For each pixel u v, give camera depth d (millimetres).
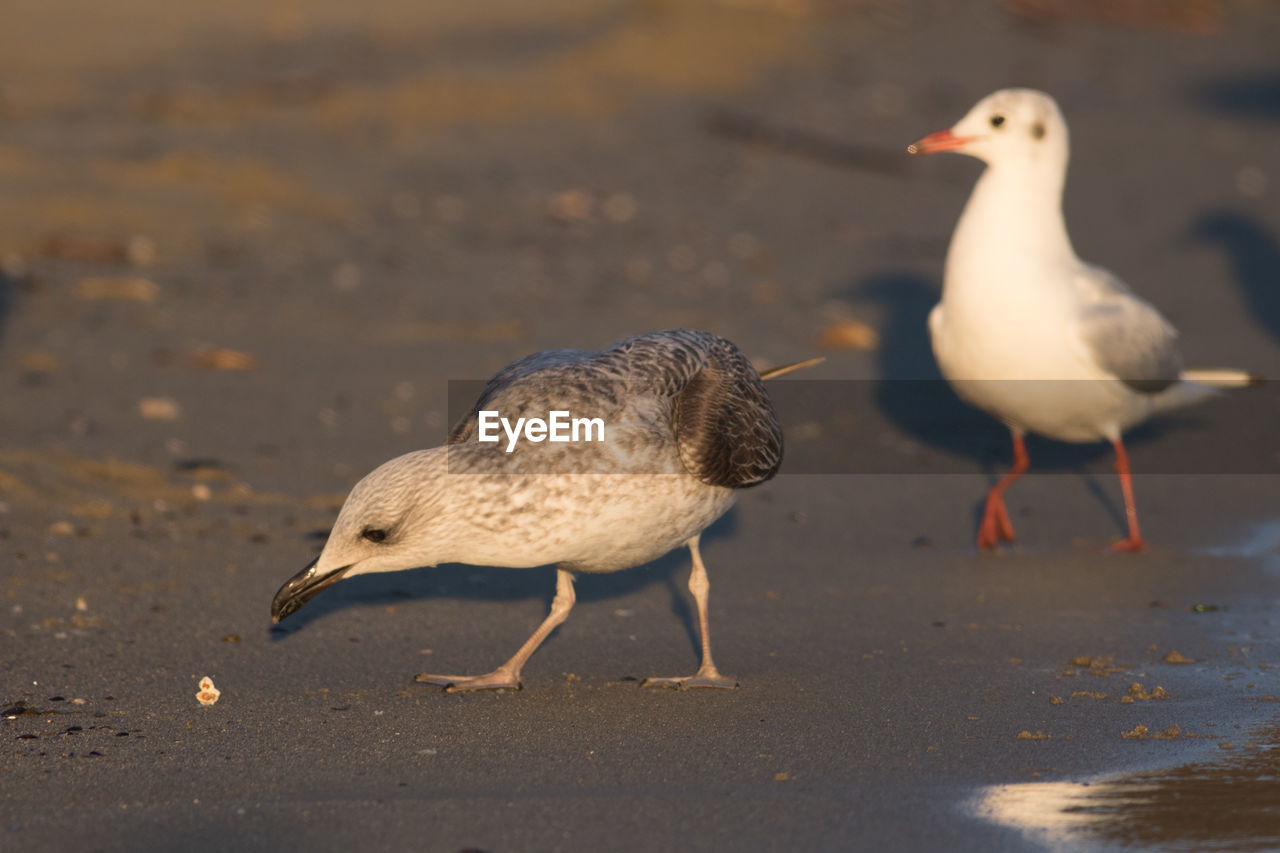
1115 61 45656
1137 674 8898
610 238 24781
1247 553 11859
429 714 8180
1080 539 12320
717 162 30578
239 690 8555
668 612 10281
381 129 30328
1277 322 21141
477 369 17141
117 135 27688
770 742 7684
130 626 9625
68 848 6262
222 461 13516
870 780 7090
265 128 29422
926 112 36625
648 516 8211
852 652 9398
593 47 37938
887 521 12773
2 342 17281
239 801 6801
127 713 8125
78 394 15430
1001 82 41031
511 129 31375
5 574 10445
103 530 11547
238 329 18531
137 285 20078
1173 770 7176
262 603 10180
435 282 21406
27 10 37844
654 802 6785
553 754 7500
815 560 11594
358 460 13820
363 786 7035
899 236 26188
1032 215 12289
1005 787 6965
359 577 10852
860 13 46531
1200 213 29297
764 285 22328
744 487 8891
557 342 18500
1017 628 9938
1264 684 8672
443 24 40406
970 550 11977
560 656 9328
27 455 13117
